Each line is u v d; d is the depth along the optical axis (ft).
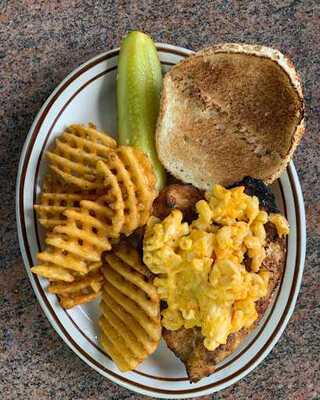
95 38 1.41
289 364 1.49
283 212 1.37
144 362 1.37
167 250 1.24
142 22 1.42
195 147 1.34
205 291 1.24
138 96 1.29
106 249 1.27
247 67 1.26
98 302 1.36
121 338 1.32
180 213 1.25
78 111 1.33
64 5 1.40
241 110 1.32
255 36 1.45
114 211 1.25
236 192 1.26
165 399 1.46
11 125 1.39
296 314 1.49
